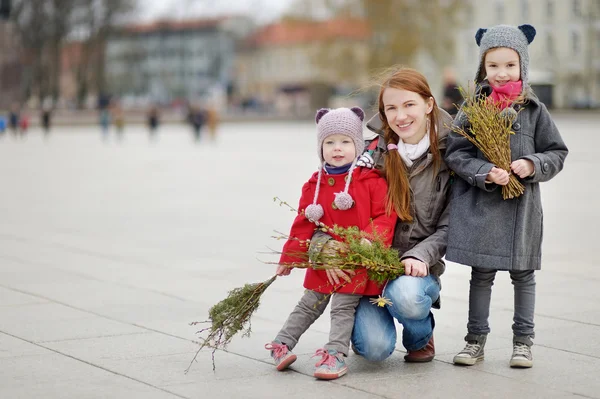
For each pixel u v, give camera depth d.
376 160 5.68
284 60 139.75
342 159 5.60
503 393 5.03
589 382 5.27
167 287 8.41
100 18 88.12
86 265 9.70
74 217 14.47
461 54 89.06
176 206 16.08
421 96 5.55
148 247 11.05
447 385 5.20
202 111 49.97
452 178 5.69
